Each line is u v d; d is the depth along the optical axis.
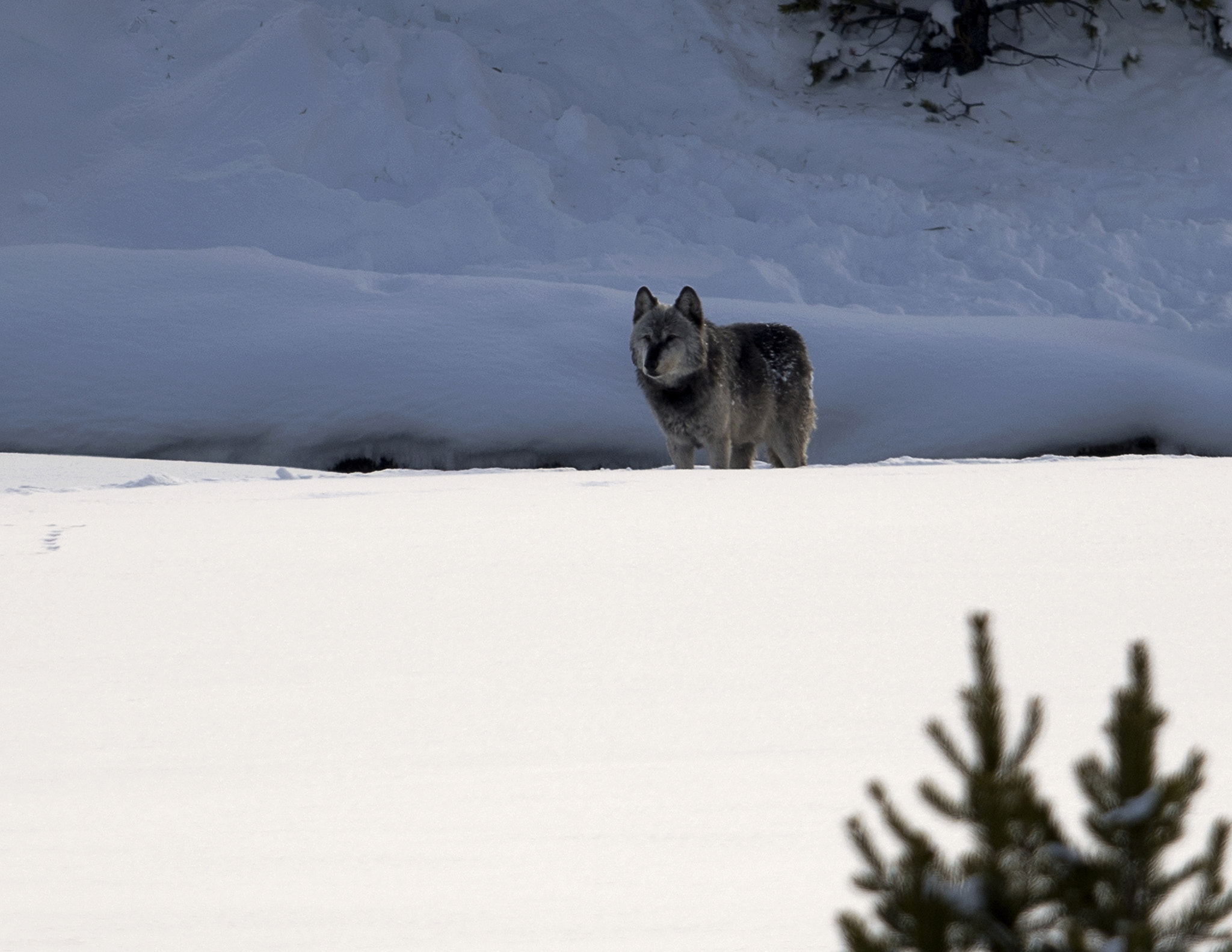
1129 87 125.75
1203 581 18.27
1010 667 13.84
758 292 89.38
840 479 34.88
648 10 129.62
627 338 69.31
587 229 99.81
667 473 39.09
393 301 72.81
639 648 15.31
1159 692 12.74
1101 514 25.67
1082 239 100.38
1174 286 96.75
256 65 112.19
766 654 14.86
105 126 110.38
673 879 8.80
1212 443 63.72
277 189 101.44
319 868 9.12
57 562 22.41
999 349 68.69
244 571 21.23
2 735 12.34
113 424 63.28
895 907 6.49
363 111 110.25
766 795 10.33
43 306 69.94
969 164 115.50
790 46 132.25
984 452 62.81
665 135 118.94
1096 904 6.48
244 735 12.23
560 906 8.43
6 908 8.55
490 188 104.44
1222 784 10.04
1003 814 6.54
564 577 20.06
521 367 66.00
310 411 63.75
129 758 11.60
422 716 12.72
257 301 72.38
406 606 18.14
